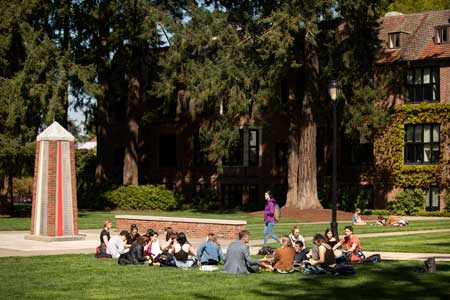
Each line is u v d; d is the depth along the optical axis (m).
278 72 46.59
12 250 26.03
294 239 24.25
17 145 43.84
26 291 16.39
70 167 30.41
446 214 49.78
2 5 45.44
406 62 52.50
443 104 51.28
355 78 48.72
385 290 16.70
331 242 22.12
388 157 53.66
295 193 50.56
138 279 18.44
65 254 24.48
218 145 49.88
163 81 52.47
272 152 58.88
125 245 24.59
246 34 48.72
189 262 20.91
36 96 45.19
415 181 52.44
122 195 56.53
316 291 16.64
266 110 54.19
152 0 53.94
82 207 58.75
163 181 65.12
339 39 48.84
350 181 55.16
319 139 56.72
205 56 50.91
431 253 24.95
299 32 47.66
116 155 68.94
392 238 30.95
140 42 53.09
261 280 18.41
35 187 30.53
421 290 16.62
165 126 65.12
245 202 60.06
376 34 47.81
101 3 54.12
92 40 54.50
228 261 19.89
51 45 46.25
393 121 53.38
